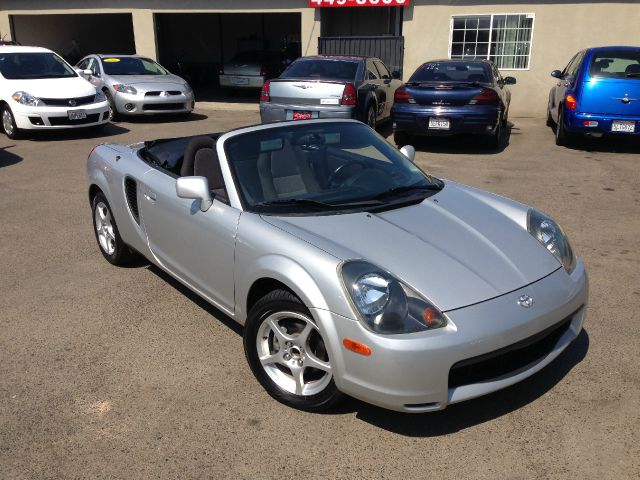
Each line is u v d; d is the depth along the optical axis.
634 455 2.67
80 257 5.16
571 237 5.60
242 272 3.19
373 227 3.11
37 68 11.34
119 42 23.95
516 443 2.76
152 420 2.95
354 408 3.04
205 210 3.48
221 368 3.42
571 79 9.80
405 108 9.25
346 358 2.65
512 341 2.67
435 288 2.70
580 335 3.71
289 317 2.93
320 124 4.04
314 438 2.81
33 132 11.24
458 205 3.54
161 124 12.70
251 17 22.39
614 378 3.25
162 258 4.09
